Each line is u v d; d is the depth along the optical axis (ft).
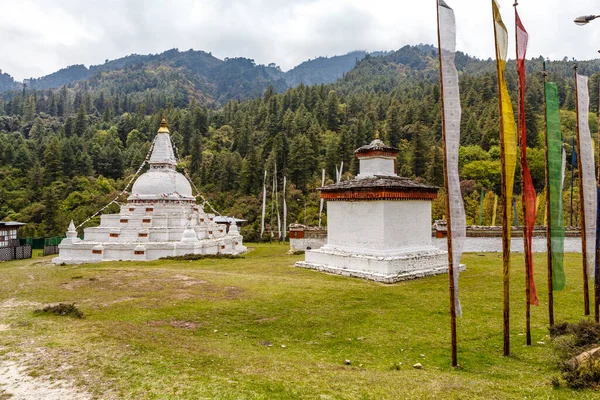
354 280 68.39
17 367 28.50
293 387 26.07
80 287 62.95
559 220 41.11
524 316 46.09
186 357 31.09
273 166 223.51
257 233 181.78
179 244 105.19
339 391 25.75
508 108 34.76
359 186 74.33
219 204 223.30
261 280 68.08
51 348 32.07
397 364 32.60
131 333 37.09
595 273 42.42
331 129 313.53
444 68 33.17
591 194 44.42
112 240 108.06
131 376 27.04
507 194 34.40
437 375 29.58
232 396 24.38
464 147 229.25
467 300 53.78
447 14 33.58
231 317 46.29
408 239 76.02
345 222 79.51
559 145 41.70
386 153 82.23
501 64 34.73
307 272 77.51
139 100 593.01
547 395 25.25
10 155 264.93
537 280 67.21
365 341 38.47
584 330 35.55
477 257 96.58
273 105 345.31
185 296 55.98
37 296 56.85
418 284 64.64
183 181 125.08
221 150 298.97
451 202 32.63
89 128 363.76
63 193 228.43
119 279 69.00
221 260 98.99
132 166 282.97
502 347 36.32
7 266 105.81
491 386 26.94
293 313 48.03
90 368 28.19
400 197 73.10
